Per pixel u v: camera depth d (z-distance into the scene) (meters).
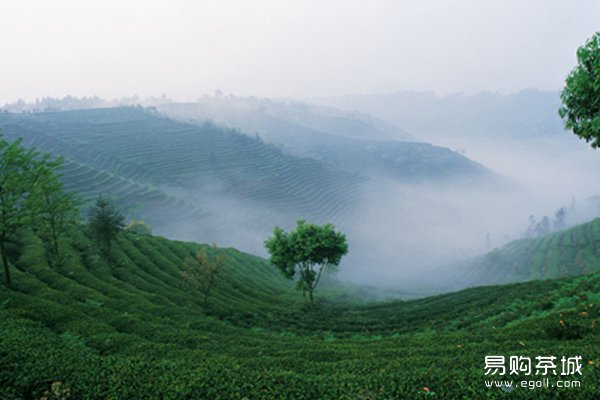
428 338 26.56
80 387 13.09
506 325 33.75
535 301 39.38
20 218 37.50
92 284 47.38
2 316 24.72
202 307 49.94
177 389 12.77
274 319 48.84
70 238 67.81
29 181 38.41
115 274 57.84
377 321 47.62
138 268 62.22
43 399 12.66
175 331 28.17
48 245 59.44
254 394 12.55
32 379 13.44
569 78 15.17
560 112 16.06
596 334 20.33
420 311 52.44
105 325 26.55
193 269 50.84
